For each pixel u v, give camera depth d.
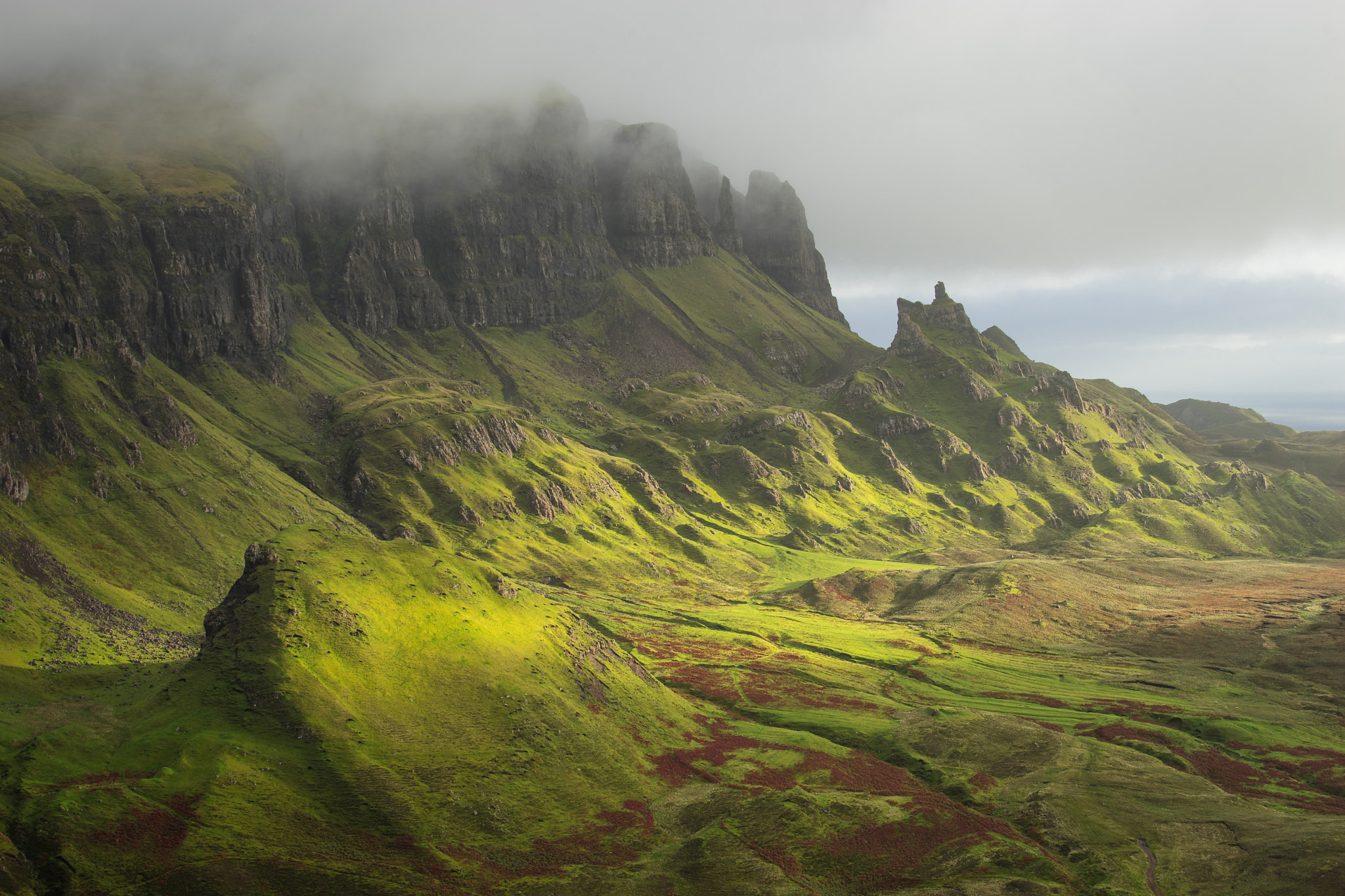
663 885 130.75
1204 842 152.25
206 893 109.12
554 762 156.62
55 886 105.62
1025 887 135.12
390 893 115.62
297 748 137.00
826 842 147.62
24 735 136.12
